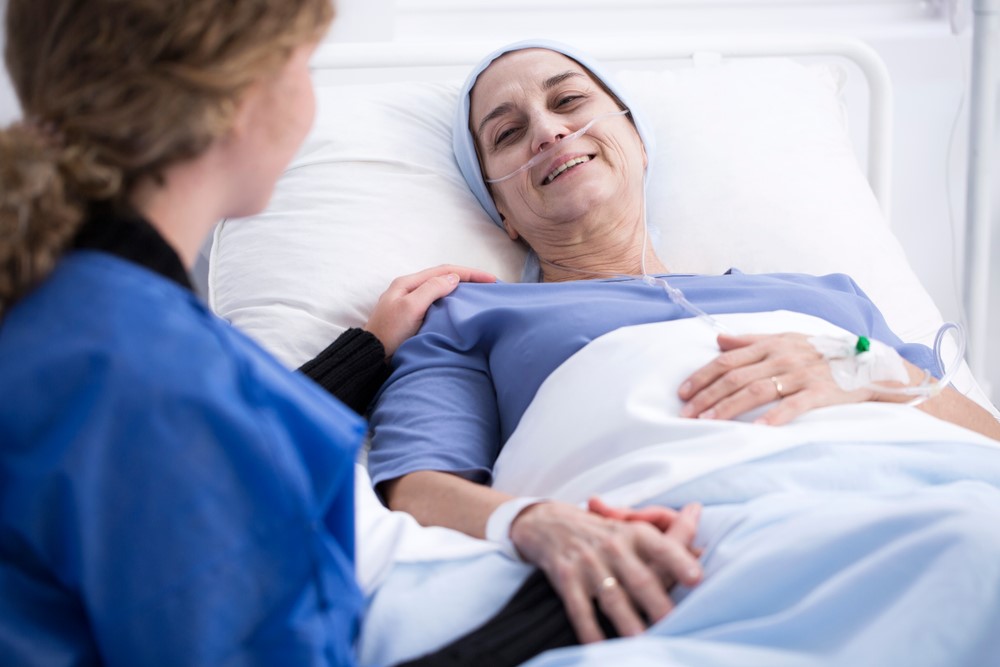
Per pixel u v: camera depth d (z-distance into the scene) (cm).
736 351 141
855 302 178
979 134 251
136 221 87
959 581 92
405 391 164
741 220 209
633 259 191
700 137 219
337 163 203
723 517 115
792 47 238
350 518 92
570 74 190
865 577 95
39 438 77
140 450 77
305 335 179
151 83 82
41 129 85
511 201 191
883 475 124
